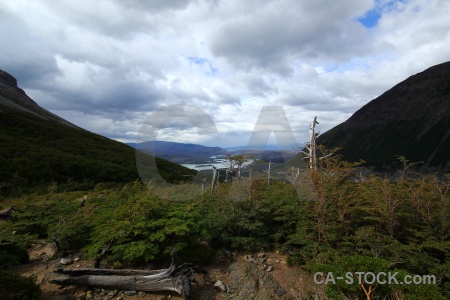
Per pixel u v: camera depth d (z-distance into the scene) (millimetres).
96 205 7074
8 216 7785
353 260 3869
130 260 5207
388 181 5738
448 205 5266
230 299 4348
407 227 5383
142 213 5520
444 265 4223
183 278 4270
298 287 4414
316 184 5324
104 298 4223
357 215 5750
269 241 6160
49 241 5785
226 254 5785
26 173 22922
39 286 4176
